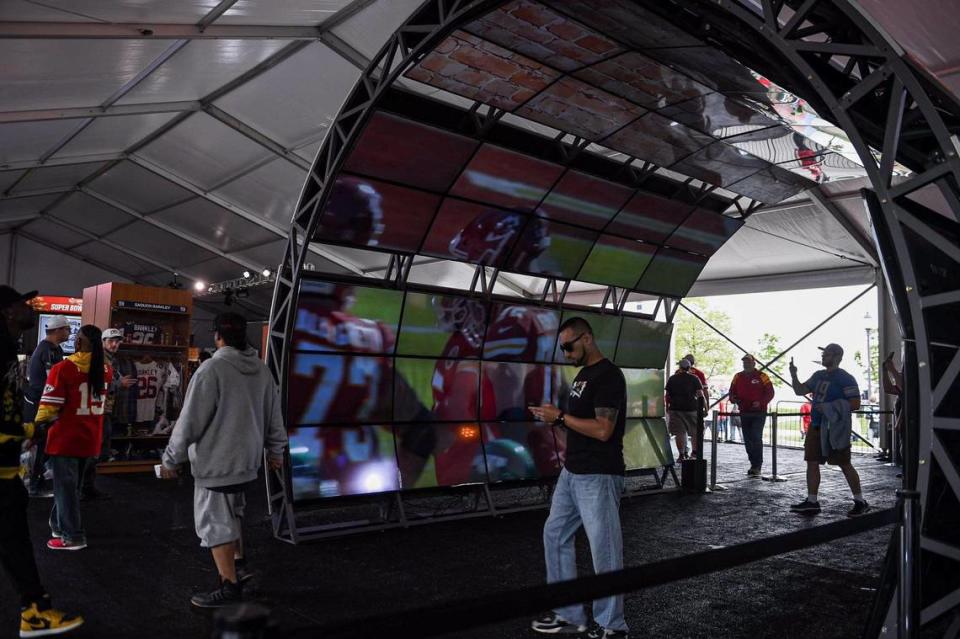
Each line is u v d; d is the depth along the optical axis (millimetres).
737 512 8266
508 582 5328
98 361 6070
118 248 22531
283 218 16406
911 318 3639
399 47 6070
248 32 9242
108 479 10070
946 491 3734
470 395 8219
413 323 7652
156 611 4535
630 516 7977
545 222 8086
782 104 5887
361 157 6441
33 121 11445
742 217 9422
